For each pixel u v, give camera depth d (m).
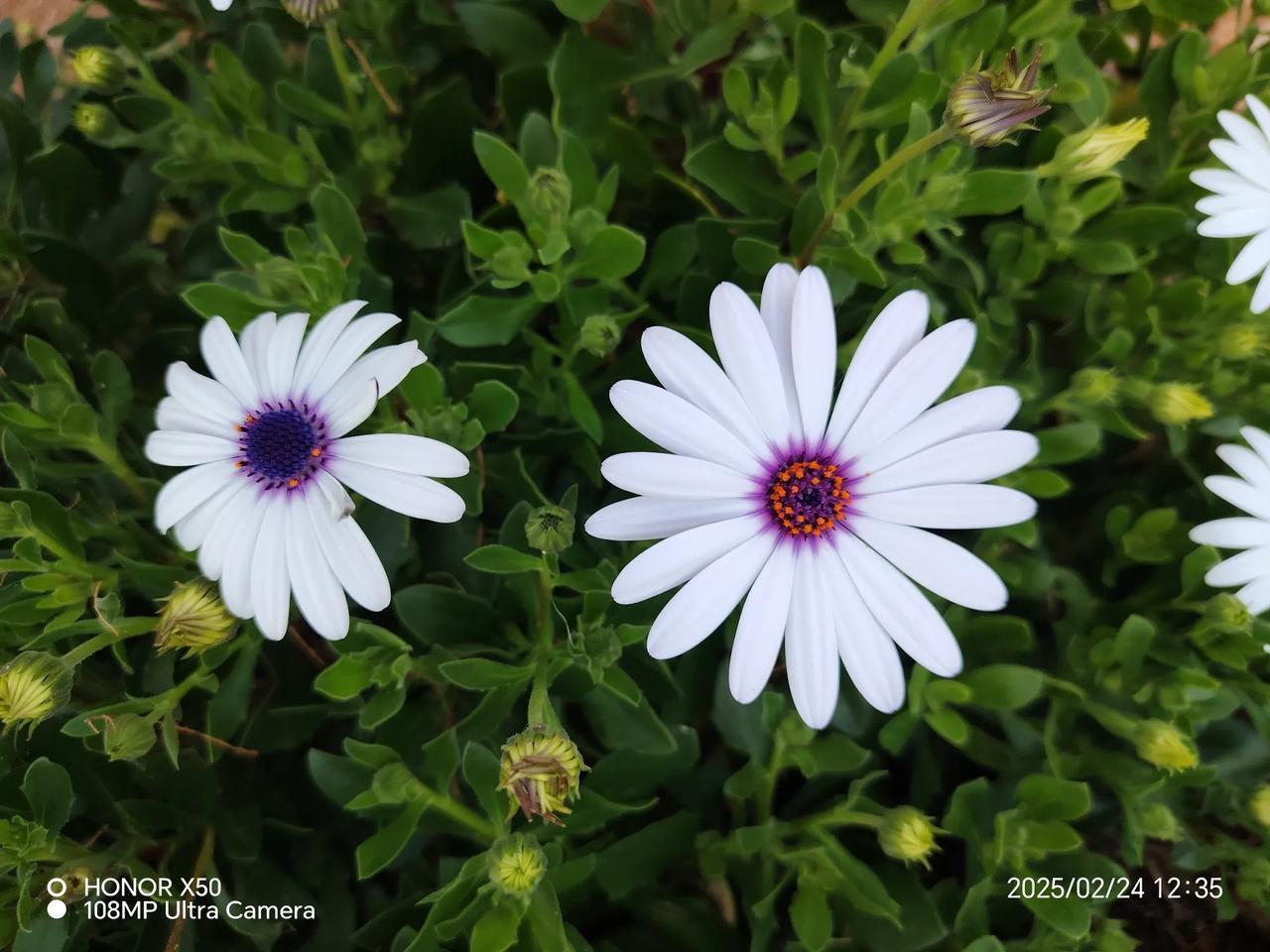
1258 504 0.18
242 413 0.16
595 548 0.20
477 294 0.21
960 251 0.20
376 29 0.22
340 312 0.16
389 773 0.17
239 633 0.19
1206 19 0.22
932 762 0.20
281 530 0.16
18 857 0.17
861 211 0.20
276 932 0.19
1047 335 0.22
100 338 0.23
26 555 0.18
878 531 0.15
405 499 0.15
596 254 0.18
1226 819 0.20
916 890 0.19
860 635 0.15
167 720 0.17
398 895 0.20
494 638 0.20
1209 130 0.22
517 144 0.22
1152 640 0.20
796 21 0.21
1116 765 0.20
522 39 0.21
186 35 0.26
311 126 0.22
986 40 0.20
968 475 0.15
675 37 0.21
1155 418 0.20
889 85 0.19
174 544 0.21
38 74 0.24
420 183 0.23
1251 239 0.19
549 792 0.15
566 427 0.21
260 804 0.21
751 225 0.21
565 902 0.19
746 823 0.21
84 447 0.19
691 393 0.14
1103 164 0.18
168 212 0.25
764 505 0.15
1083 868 0.19
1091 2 0.24
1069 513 0.22
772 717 0.19
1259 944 0.22
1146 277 0.20
